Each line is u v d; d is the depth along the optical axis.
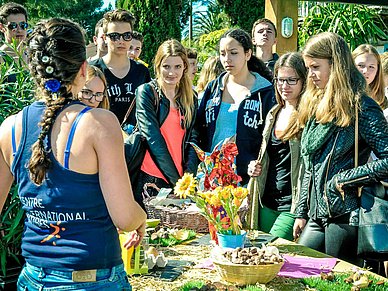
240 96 3.70
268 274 1.91
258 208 3.40
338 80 2.49
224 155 2.42
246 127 3.63
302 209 2.85
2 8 4.26
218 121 3.71
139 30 11.11
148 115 3.38
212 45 14.77
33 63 1.46
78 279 1.41
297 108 3.19
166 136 3.46
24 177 1.47
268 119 3.41
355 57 3.86
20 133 1.49
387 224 2.37
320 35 2.61
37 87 1.50
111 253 1.46
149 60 11.16
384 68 4.30
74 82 1.49
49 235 1.43
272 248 2.14
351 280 1.96
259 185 3.37
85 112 1.44
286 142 3.29
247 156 3.61
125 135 3.41
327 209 2.53
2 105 2.47
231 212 2.19
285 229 3.21
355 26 9.20
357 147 2.50
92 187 1.42
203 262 2.20
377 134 2.40
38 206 1.44
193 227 2.65
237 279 1.93
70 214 1.41
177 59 3.42
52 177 1.41
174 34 11.45
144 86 3.48
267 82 3.71
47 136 1.42
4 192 1.59
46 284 1.42
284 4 5.79
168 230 2.59
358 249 2.45
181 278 2.02
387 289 1.88
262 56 5.35
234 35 3.60
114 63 4.17
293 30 5.84
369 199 2.45
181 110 3.54
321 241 2.64
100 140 1.40
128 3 11.24
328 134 2.54
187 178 2.32
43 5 20.52
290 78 3.24
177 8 11.41
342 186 2.46
